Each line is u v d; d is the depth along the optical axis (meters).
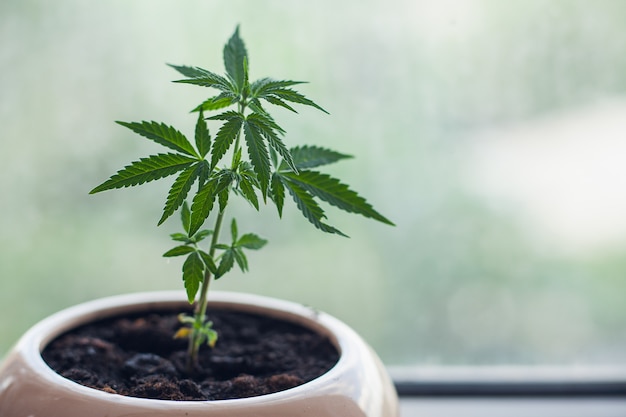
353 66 0.67
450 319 0.70
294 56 0.66
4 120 0.66
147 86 0.66
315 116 0.67
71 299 0.68
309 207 0.48
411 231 0.68
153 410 0.44
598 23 0.67
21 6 0.65
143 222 0.67
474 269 0.69
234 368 0.52
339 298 0.69
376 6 0.66
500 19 0.66
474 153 0.68
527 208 0.69
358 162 0.68
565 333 0.70
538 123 0.68
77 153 0.66
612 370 0.70
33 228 0.67
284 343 0.54
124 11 0.65
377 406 0.48
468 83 0.67
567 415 0.67
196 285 0.47
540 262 0.69
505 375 0.70
